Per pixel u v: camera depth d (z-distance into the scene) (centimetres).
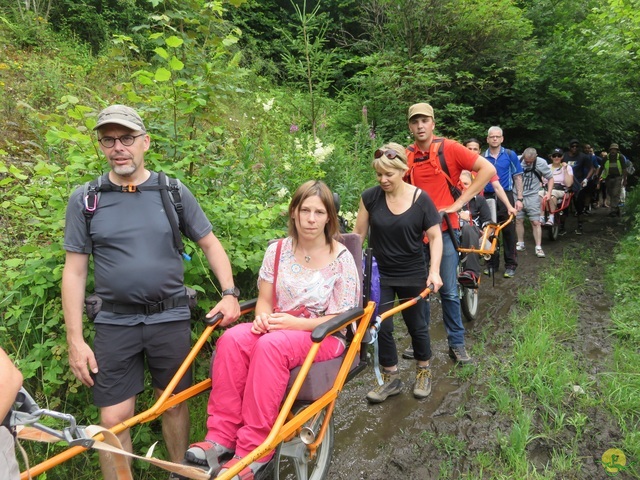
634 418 369
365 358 309
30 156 521
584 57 1200
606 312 589
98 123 247
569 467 314
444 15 1117
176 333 269
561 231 1127
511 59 1242
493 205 752
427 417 383
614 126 1417
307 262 284
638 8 843
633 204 1261
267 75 1089
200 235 280
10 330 312
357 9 1309
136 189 262
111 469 262
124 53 419
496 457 329
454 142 453
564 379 406
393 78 1017
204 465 224
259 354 236
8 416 151
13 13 888
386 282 398
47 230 338
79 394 313
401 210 386
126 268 254
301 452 268
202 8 405
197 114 383
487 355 482
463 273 528
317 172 580
